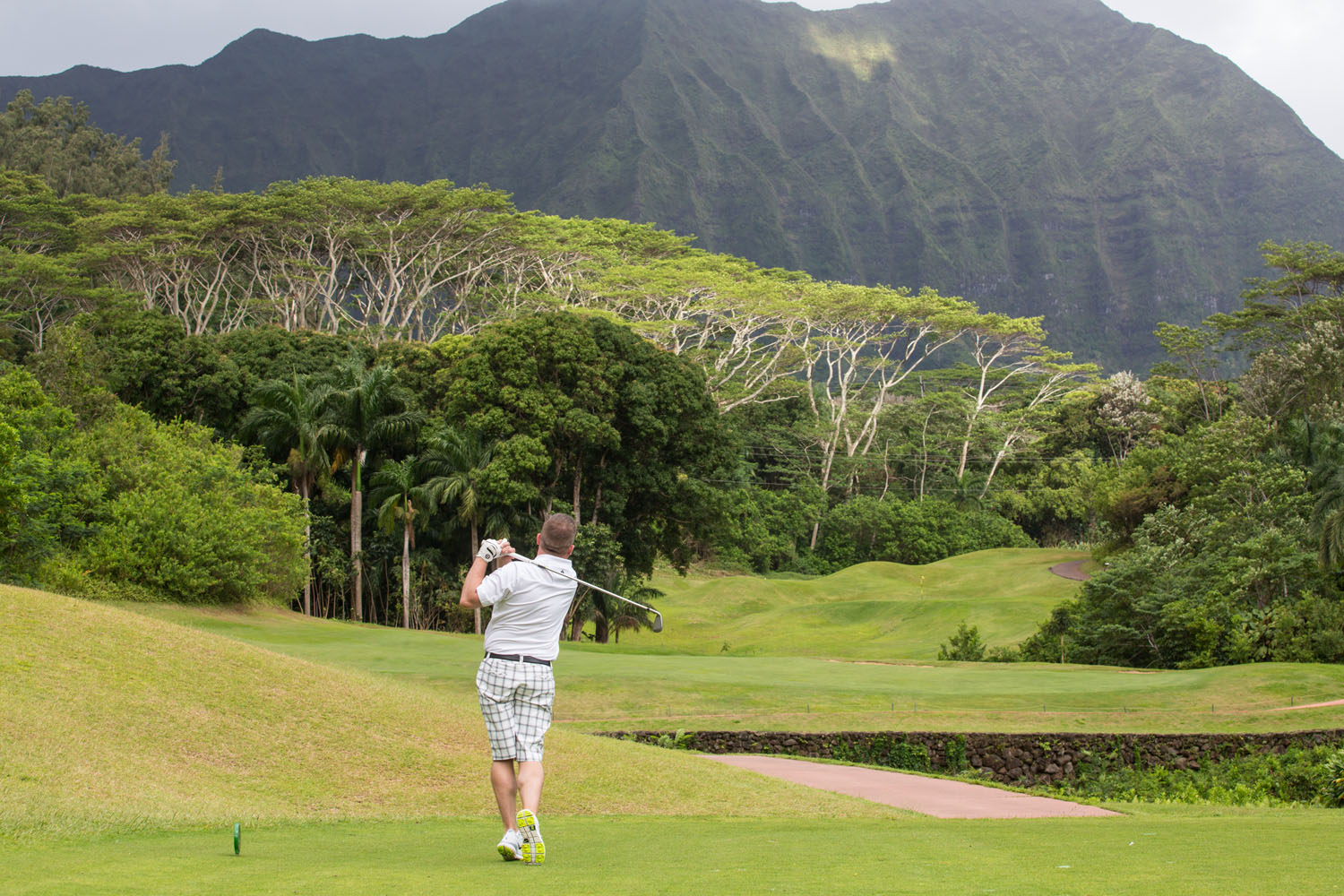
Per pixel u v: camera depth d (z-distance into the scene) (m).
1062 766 21.39
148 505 37.00
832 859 6.22
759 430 112.50
